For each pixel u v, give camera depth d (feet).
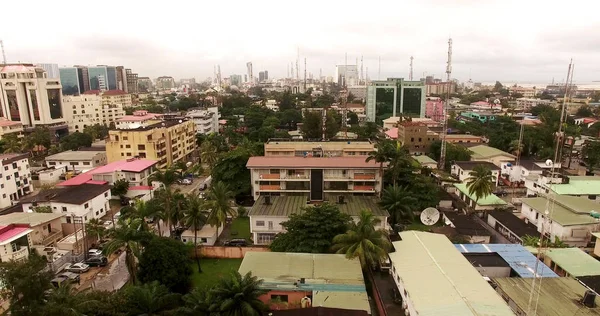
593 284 137.59
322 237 167.84
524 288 130.82
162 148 349.82
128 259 144.15
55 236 202.59
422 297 122.42
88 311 114.93
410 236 170.81
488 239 195.42
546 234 187.11
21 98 479.00
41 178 315.99
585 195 233.35
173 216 188.75
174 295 128.77
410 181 244.83
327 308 123.34
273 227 200.34
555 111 587.68
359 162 249.75
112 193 267.80
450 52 335.88
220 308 114.11
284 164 246.47
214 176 270.05
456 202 252.83
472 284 129.29
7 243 171.32
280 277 141.59
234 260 185.47
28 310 102.99
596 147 339.57
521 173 297.74
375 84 644.27
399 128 428.15
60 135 506.48
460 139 428.15
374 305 144.56
